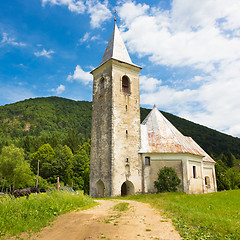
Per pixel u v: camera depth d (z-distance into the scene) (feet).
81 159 270.26
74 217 43.93
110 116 106.01
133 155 106.63
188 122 462.19
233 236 30.42
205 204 59.36
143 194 96.43
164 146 108.88
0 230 36.04
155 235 31.58
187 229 34.01
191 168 108.27
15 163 191.72
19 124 492.13
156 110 127.03
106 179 101.35
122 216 43.86
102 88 117.80
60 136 451.12
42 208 47.03
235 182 185.98
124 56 118.32
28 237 33.73
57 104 642.22
